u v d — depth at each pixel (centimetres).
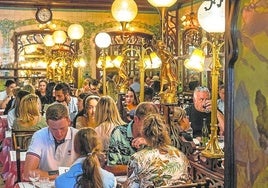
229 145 154
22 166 387
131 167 266
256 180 138
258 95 136
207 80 897
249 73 141
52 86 746
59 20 1091
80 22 1102
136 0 1041
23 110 457
